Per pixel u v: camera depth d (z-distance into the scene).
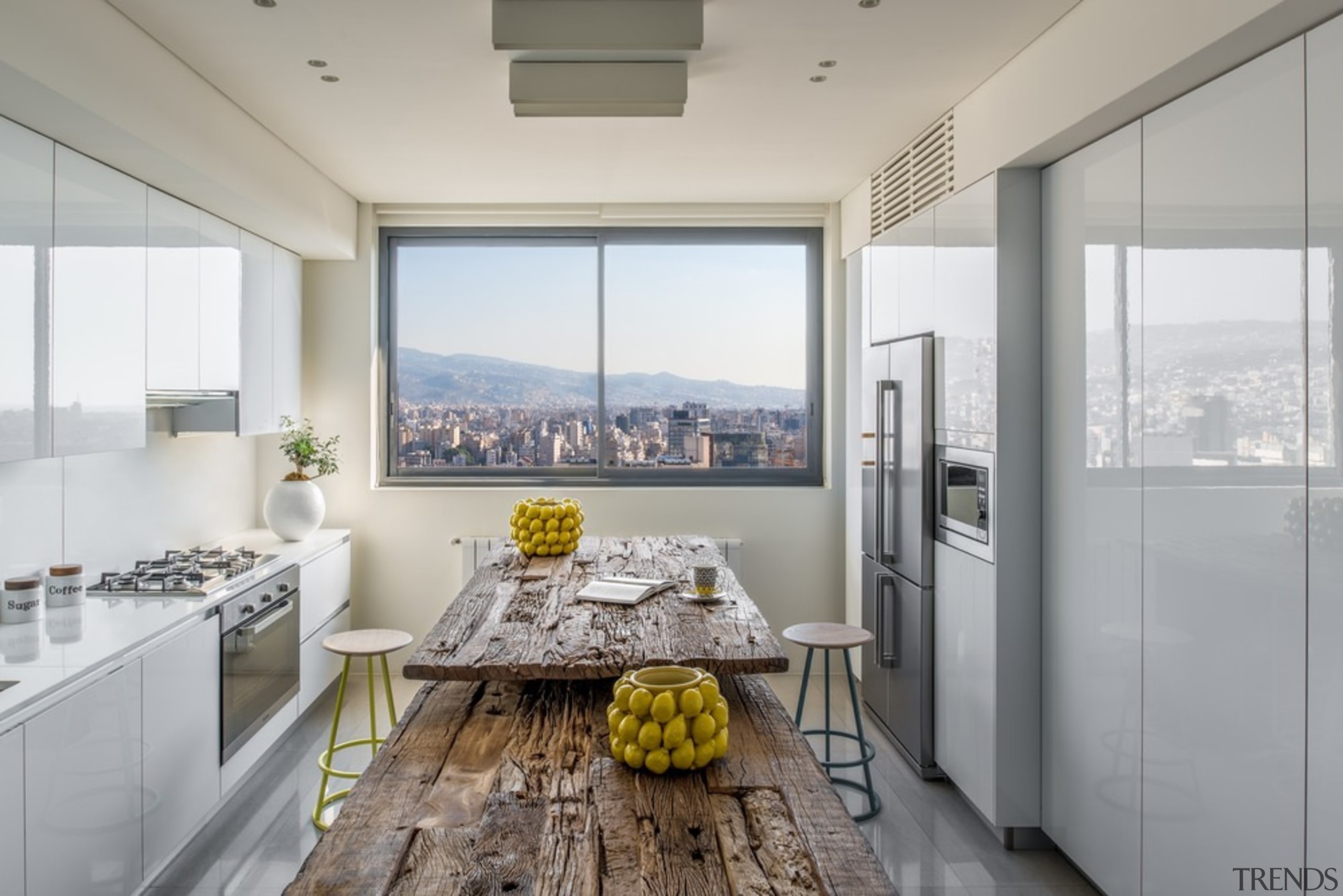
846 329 5.39
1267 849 2.12
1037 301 3.23
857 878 1.45
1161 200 2.51
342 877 1.46
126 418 3.14
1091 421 2.88
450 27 2.85
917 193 4.05
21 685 2.30
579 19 2.72
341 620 5.02
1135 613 2.65
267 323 4.62
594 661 2.41
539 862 1.51
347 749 4.22
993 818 3.31
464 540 5.27
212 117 3.33
